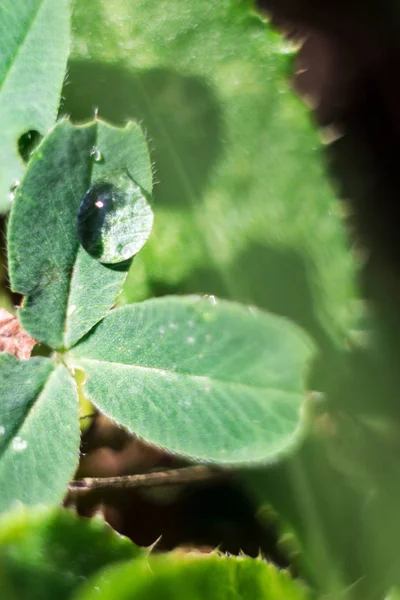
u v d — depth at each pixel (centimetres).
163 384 12
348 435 14
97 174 12
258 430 11
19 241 12
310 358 11
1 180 13
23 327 12
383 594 13
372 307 15
